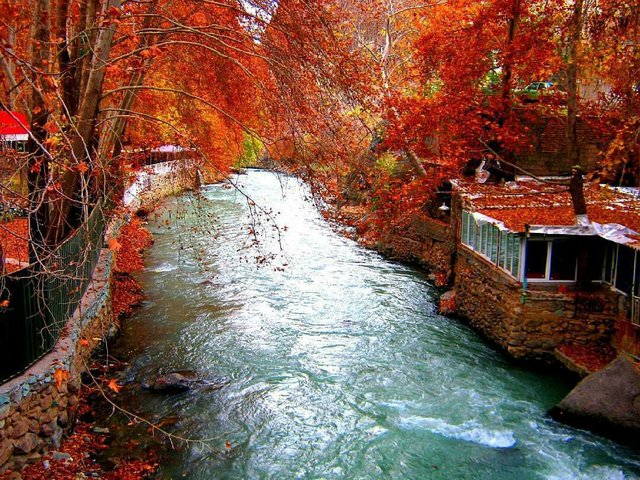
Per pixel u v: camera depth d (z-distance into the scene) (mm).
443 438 10836
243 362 14016
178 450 10164
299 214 33656
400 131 18234
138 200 30219
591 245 14250
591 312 13828
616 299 13664
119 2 10633
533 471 9812
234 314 17312
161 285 20016
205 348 14766
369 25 28141
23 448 8234
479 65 19578
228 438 10648
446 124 18578
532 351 14109
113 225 21422
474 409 11922
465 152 18734
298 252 25250
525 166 22031
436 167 20516
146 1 11922
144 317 16953
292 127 12797
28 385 8477
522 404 12156
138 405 11719
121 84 17359
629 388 11164
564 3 18422
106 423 10875
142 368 13484
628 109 16172
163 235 27719
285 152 14336
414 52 24094
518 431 11078
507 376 13508
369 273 22344
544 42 18188
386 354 14711
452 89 19391
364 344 15336
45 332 9406
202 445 10344
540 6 18562
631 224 14055
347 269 22797
